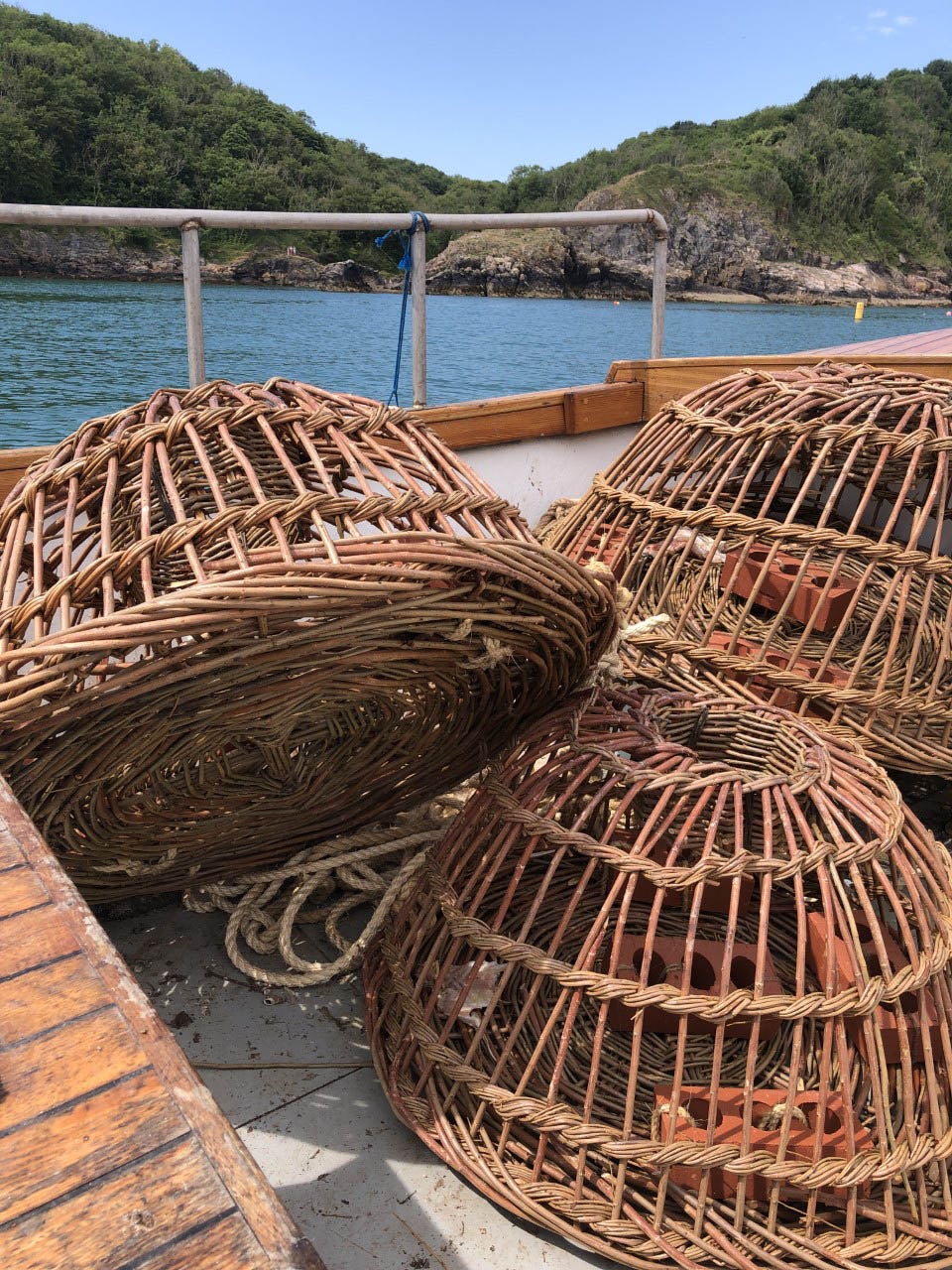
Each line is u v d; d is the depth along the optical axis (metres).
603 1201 1.40
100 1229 0.61
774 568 2.39
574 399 3.54
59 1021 0.76
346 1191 1.50
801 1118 1.43
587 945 1.42
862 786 1.62
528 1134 1.51
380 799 2.16
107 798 1.59
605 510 2.44
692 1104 1.47
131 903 2.12
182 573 1.72
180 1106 0.69
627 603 1.68
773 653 2.27
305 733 1.84
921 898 1.49
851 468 2.24
